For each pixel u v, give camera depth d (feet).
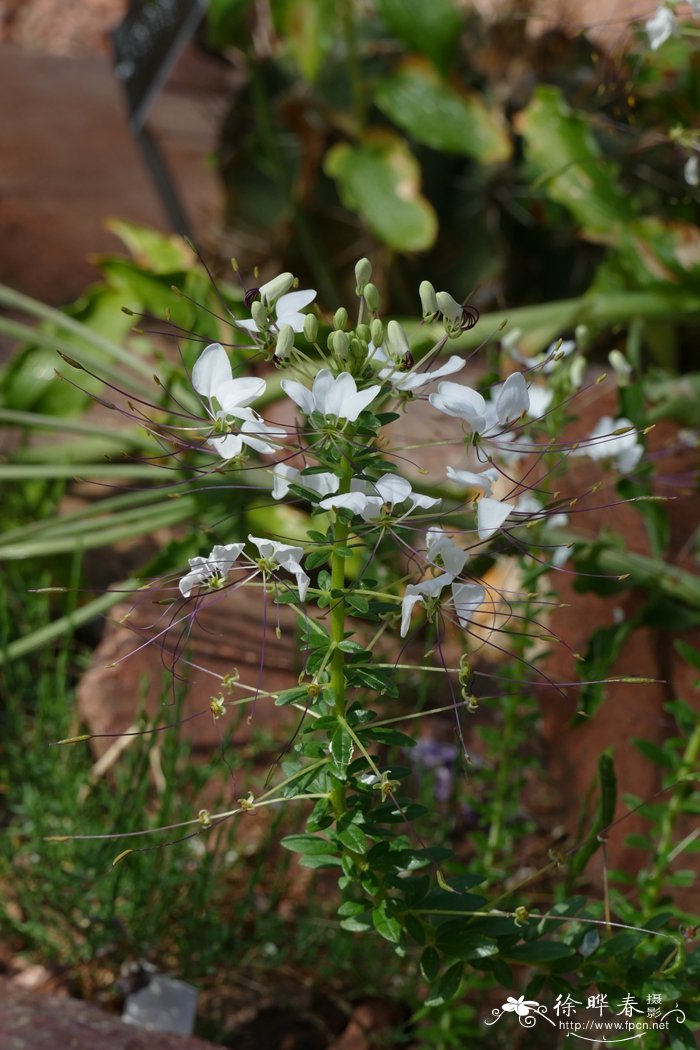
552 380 3.22
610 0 4.79
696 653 3.18
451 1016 3.21
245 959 3.46
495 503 2.42
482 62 6.08
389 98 5.96
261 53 6.65
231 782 3.70
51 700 3.86
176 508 4.16
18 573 4.49
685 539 4.08
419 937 2.63
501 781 3.42
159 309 4.94
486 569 3.62
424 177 6.26
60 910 3.40
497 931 2.62
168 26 6.59
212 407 2.46
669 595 3.76
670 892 3.44
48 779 3.52
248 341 3.59
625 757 3.68
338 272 6.68
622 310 4.93
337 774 2.47
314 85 6.30
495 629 2.52
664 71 4.37
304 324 2.45
